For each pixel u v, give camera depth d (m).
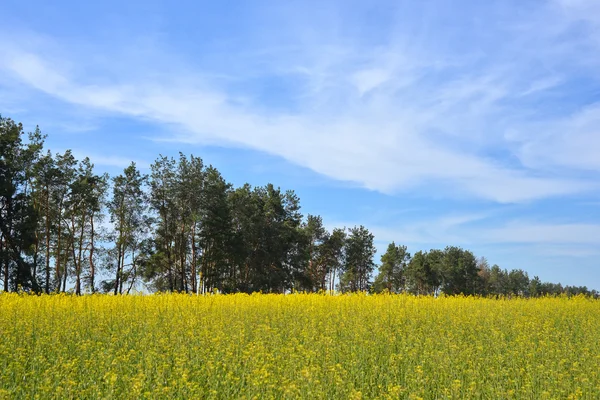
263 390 7.86
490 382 8.78
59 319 13.76
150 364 8.88
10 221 35.94
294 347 10.53
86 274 43.09
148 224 44.91
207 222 46.19
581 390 8.34
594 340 12.88
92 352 10.23
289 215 64.19
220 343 10.63
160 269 45.41
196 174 46.03
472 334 12.92
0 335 11.65
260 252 56.03
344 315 14.92
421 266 83.50
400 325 13.86
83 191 40.69
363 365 9.61
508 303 20.67
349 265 77.06
